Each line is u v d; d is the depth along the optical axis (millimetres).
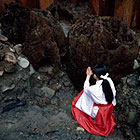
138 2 5000
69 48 4117
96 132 3510
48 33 4082
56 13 5453
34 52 4117
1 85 3777
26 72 4113
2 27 4551
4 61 3877
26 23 4254
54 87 4281
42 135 3236
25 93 3963
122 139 3551
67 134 3369
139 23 5457
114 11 5281
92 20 4039
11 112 3600
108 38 3773
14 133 3176
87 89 3449
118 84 4199
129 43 3861
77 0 5949
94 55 3754
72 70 4215
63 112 3902
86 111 3635
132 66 4188
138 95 3865
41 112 3760
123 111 3824
